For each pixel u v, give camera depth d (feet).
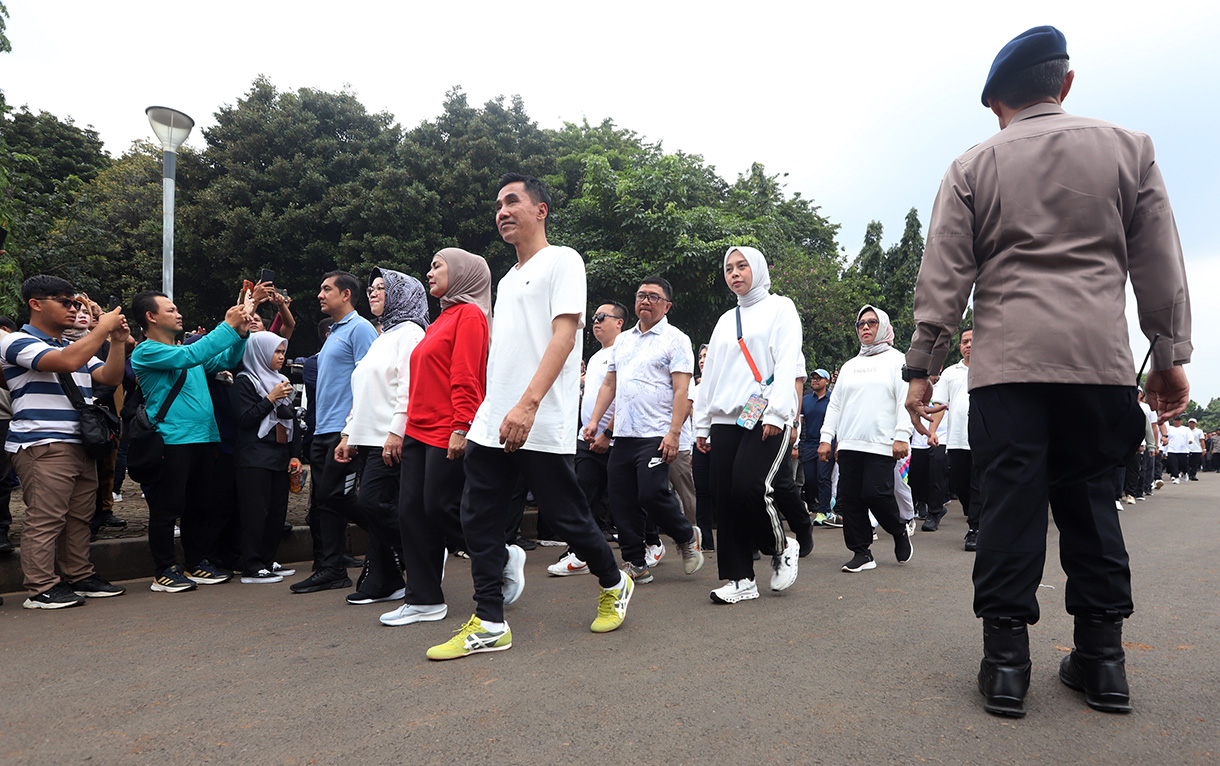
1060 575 14.89
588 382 19.70
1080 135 7.45
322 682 8.57
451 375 11.10
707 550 20.83
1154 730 6.81
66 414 13.78
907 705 7.49
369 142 61.41
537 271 10.22
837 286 75.46
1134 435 7.41
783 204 104.73
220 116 61.05
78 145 87.20
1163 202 7.38
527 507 24.75
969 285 7.81
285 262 59.16
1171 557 17.71
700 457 20.29
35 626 11.73
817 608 12.26
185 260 60.39
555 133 88.89
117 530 19.69
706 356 13.74
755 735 6.79
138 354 14.96
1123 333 7.26
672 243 58.08
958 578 15.20
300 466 18.21
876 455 16.46
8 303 34.73
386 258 56.18
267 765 6.34
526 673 8.75
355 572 17.40
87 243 52.06
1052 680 8.17
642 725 7.06
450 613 12.42
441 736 6.87
